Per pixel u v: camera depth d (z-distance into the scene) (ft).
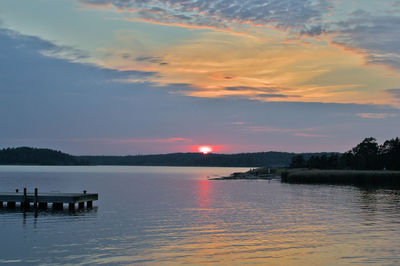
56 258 78.48
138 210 148.56
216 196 212.64
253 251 83.61
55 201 148.87
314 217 127.13
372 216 127.65
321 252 82.17
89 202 159.43
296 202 173.68
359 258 77.51
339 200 179.32
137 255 80.53
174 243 90.84
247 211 144.15
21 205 155.12
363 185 295.28
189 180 449.48
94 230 106.32
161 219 125.29
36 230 106.52
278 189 261.03
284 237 96.58
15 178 467.93
